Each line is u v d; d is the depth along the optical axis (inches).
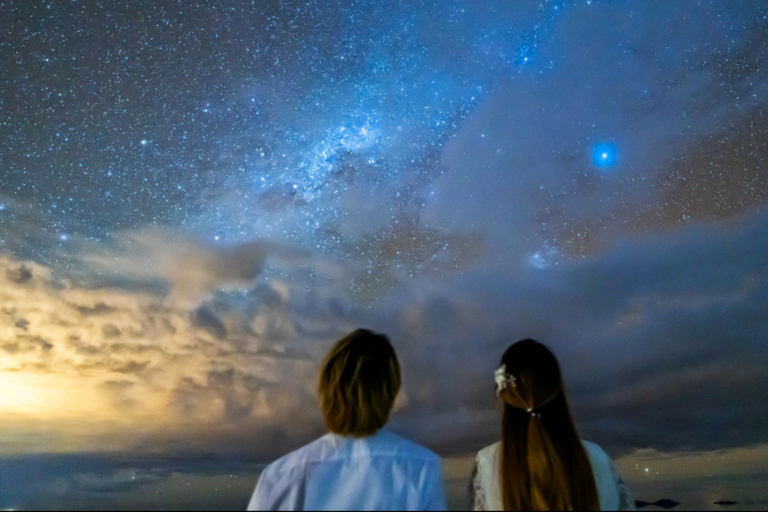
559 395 60.0
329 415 54.9
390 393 55.2
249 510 53.6
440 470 54.6
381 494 52.6
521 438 59.5
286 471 54.3
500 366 61.7
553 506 56.1
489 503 60.8
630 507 61.6
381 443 54.6
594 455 61.7
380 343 55.9
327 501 52.7
